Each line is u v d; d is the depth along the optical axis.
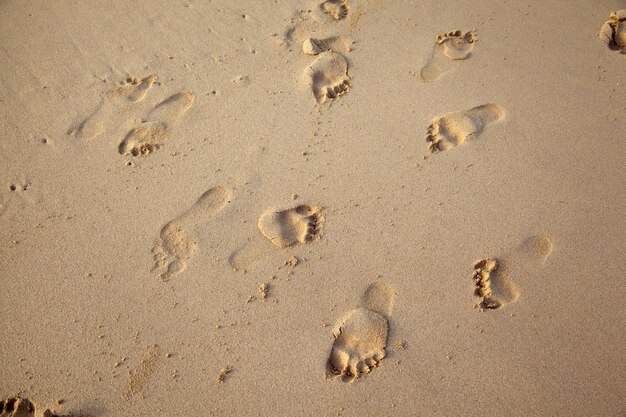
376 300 1.51
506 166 1.63
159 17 1.95
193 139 1.72
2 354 1.49
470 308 1.49
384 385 1.43
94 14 1.97
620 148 1.64
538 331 1.46
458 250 1.54
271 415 1.42
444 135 1.69
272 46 1.87
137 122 1.75
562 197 1.59
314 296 1.52
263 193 1.63
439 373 1.44
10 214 1.64
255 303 1.51
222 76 1.82
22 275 1.57
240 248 1.57
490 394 1.42
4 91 1.83
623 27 1.81
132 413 1.44
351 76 1.79
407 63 1.81
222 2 1.97
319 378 1.44
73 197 1.66
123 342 1.50
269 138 1.71
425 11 1.90
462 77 1.77
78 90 1.82
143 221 1.62
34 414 1.45
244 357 1.47
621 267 1.51
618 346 1.45
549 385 1.42
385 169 1.65
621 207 1.57
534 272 1.52
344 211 1.60
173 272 1.56
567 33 1.83
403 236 1.57
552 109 1.71
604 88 1.73
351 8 1.93
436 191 1.61
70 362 1.48
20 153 1.72
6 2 1.97
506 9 1.89
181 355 1.48
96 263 1.58
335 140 1.69
